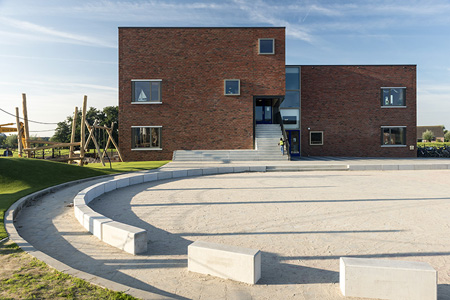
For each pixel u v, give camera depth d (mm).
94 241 5188
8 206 7062
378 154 26500
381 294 3264
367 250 4773
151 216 6926
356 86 26531
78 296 3070
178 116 22672
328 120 26516
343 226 6102
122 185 11289
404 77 26531
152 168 16078
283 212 7273
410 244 5039
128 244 4672
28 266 3777
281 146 21156
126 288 3244
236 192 10055
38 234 5559
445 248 4840
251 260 3637
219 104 22641
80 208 6426
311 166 16938
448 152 27641
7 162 11656
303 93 26500
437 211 7336
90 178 12453
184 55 22672
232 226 6117
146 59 22609
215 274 3867
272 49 22578
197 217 6816
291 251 4746
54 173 12078
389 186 11211
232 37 22625
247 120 22609
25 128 20797
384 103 26656
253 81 22609
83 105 18000
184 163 19094
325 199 8828
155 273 3959
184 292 3461
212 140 22609
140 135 22719
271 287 3580
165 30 22656
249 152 21359
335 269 4078
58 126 56562
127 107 22594
